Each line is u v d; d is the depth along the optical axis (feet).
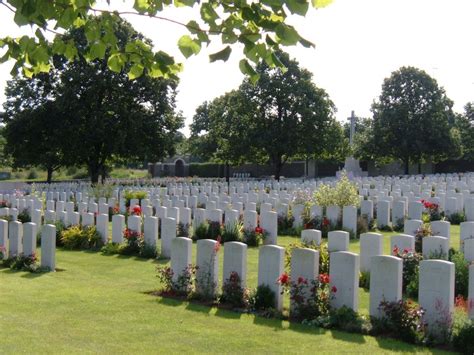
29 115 126.31
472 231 42.16
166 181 145.07
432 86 172.86
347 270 27.48
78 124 124.16
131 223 50.19
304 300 27.86
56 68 127.95
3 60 20.93
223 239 52.80
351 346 23.20
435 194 78.02
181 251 33.37
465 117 199.31
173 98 137.49
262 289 29.43
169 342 23.79
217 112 171.94
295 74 149.79
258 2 17.15
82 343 23.70
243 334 24.91
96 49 20.52
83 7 18.66
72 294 33.27
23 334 25.03
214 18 18.12
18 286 36.09
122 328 25.89
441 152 172.55
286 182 119.55
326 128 149.79
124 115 125.70
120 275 39.63
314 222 58.03
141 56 21.25
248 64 18.89
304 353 22.31
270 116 151.02
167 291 33.22
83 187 112.98
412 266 32.50
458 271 30.91
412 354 22.29
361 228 57.88
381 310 25.84
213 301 30.78
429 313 24.75
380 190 82.53
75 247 52.21
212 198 77.71
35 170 238.27
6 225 47.01
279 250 29.17
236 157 155.12
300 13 15.47
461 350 22.67
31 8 16.71
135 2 19.47
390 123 171.42
